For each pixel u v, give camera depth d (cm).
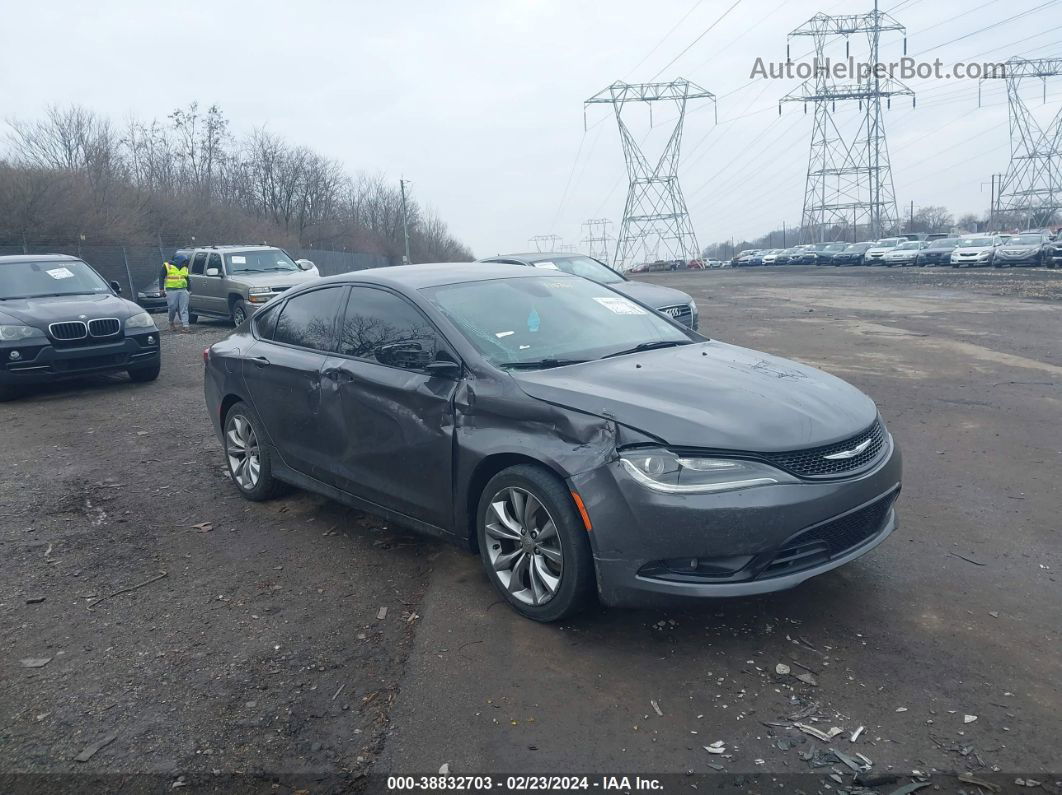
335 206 6806
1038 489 541
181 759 289
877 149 6178
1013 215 7169
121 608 409
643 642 358
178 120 5416
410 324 452
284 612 400
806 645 350
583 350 444
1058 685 315
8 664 357
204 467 660
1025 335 1298
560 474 354
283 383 519
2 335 932
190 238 4147
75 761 289
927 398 833
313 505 559
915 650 343
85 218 3278
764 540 332
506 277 504
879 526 385
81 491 601
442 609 396
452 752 288
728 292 2819
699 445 335
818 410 372
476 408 395
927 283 2811
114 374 1180
